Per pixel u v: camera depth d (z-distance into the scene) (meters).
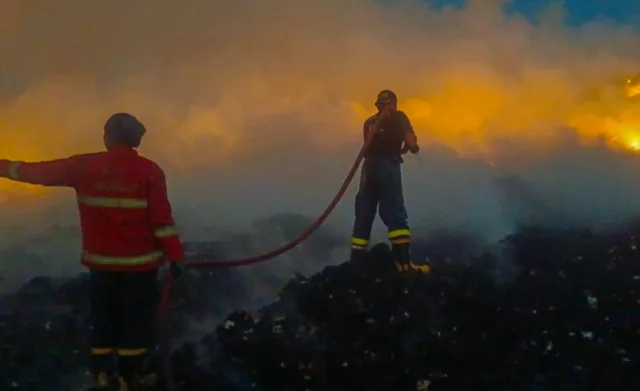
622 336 4.37
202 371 4.10
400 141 5.16
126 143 3.93
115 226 3.85
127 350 3.88
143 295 3.91
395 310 4.62
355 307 4.65
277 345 4.32
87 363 4.26
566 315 4.58
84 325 4.61
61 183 3.88
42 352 4.34
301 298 4.81
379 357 4.20
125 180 3.85
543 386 3.99
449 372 4.09
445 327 4.47
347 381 4.03
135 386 3.94
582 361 4.16
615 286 4.90
